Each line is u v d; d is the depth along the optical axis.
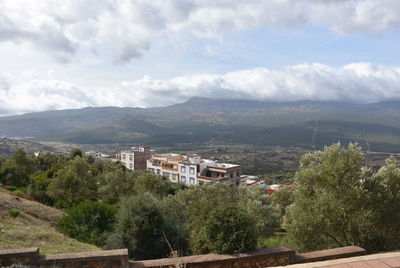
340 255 7.98
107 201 31.31
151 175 32.50
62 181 28.72
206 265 7.19
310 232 11.07
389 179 11.27
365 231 10.49
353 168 11.29
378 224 10.80
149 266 6.92
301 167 13.18
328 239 11.72
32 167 41.78
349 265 5.26
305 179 12.05
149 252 10.70
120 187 33.47
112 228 14.40
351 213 10.70
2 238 9.80
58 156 56.94
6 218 13.43
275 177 100.50
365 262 5.39
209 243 8.24
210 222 7.99
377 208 10.66
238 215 7.99
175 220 12.20
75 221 14.59
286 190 32.69
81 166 35.97
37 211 18.78
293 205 12.73
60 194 27.48
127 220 11.05
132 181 35.25
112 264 7.01
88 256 6.94
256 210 22.44
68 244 11.16
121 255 7.01
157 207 11.49
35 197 27.62
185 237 11.24
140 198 11.77
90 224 14.56
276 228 27.20
